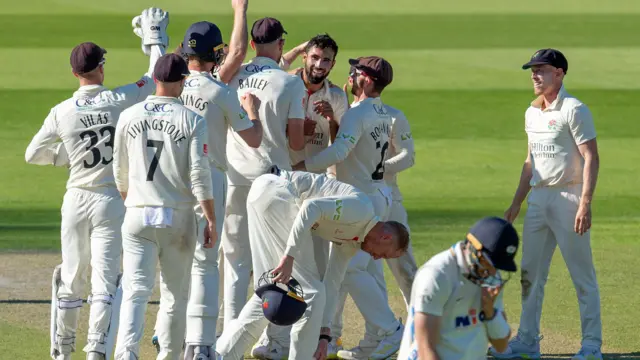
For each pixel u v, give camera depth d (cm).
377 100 2873
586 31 13750
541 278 2958
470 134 7206
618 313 3322
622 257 4072
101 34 12862
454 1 18062
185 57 2731
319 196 2464
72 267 2758
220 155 2698
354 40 12631
